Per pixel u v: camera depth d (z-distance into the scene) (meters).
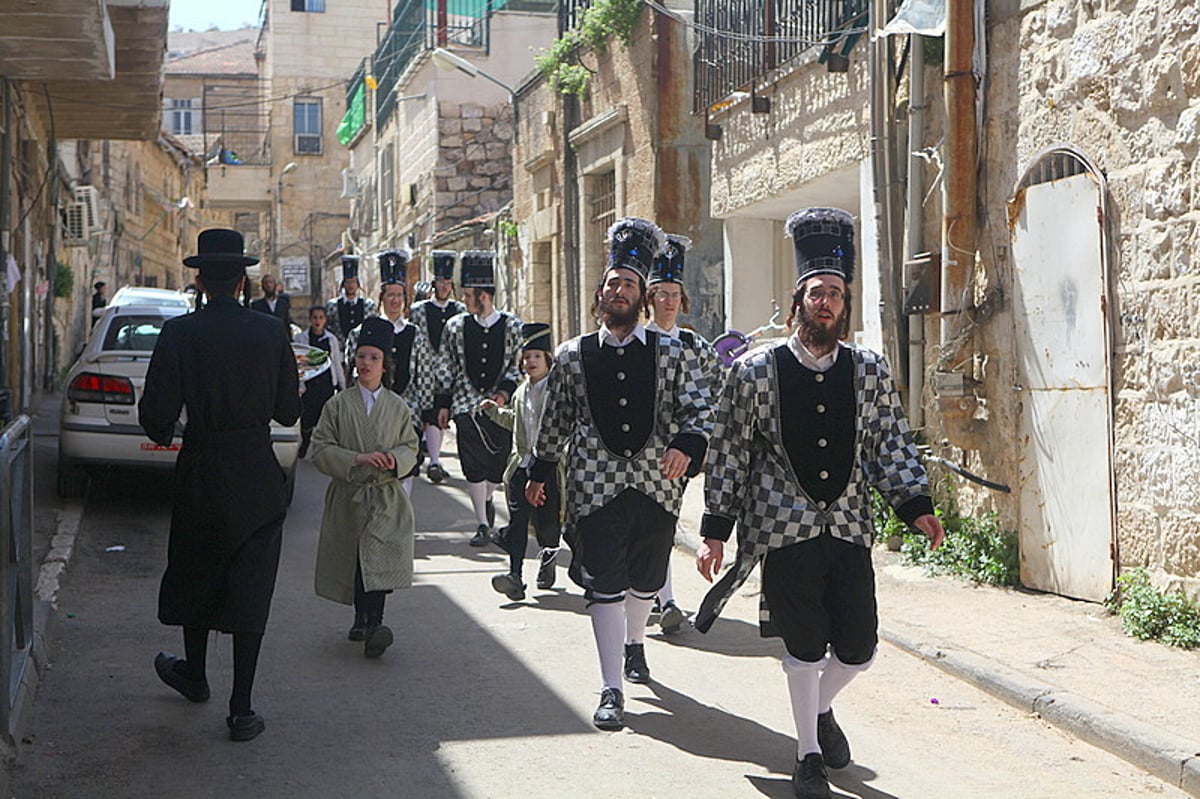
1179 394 7.27
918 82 9.72
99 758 5.38
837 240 5.15
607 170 18.81
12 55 12.81
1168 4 7.32
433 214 29.55
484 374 10.62
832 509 5.09
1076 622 7.59
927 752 5.69
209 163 51.56
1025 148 8.62
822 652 5.12
